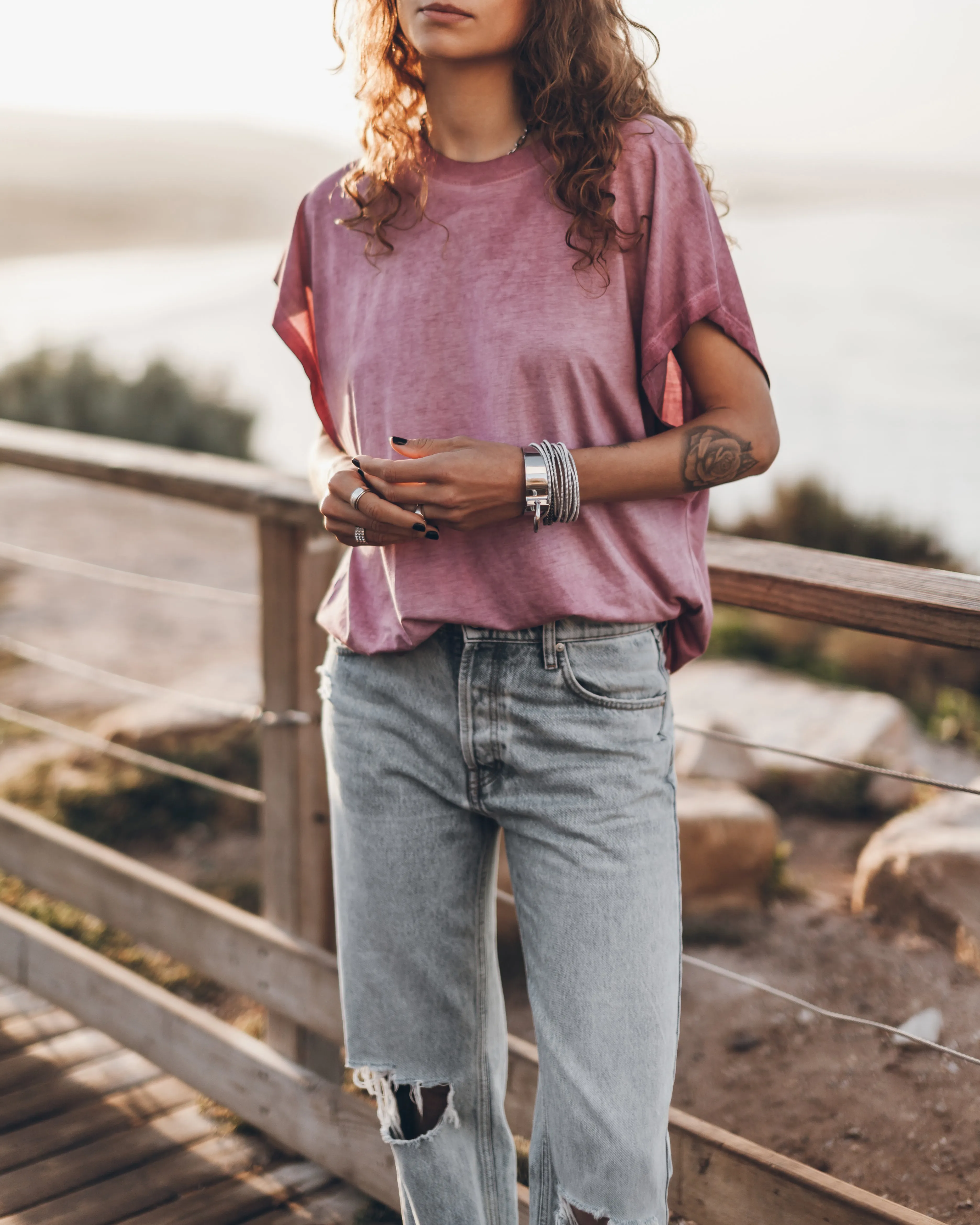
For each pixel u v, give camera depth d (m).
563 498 1.17
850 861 3.40
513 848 1.31
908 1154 2.01
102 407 12.83
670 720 1.32
